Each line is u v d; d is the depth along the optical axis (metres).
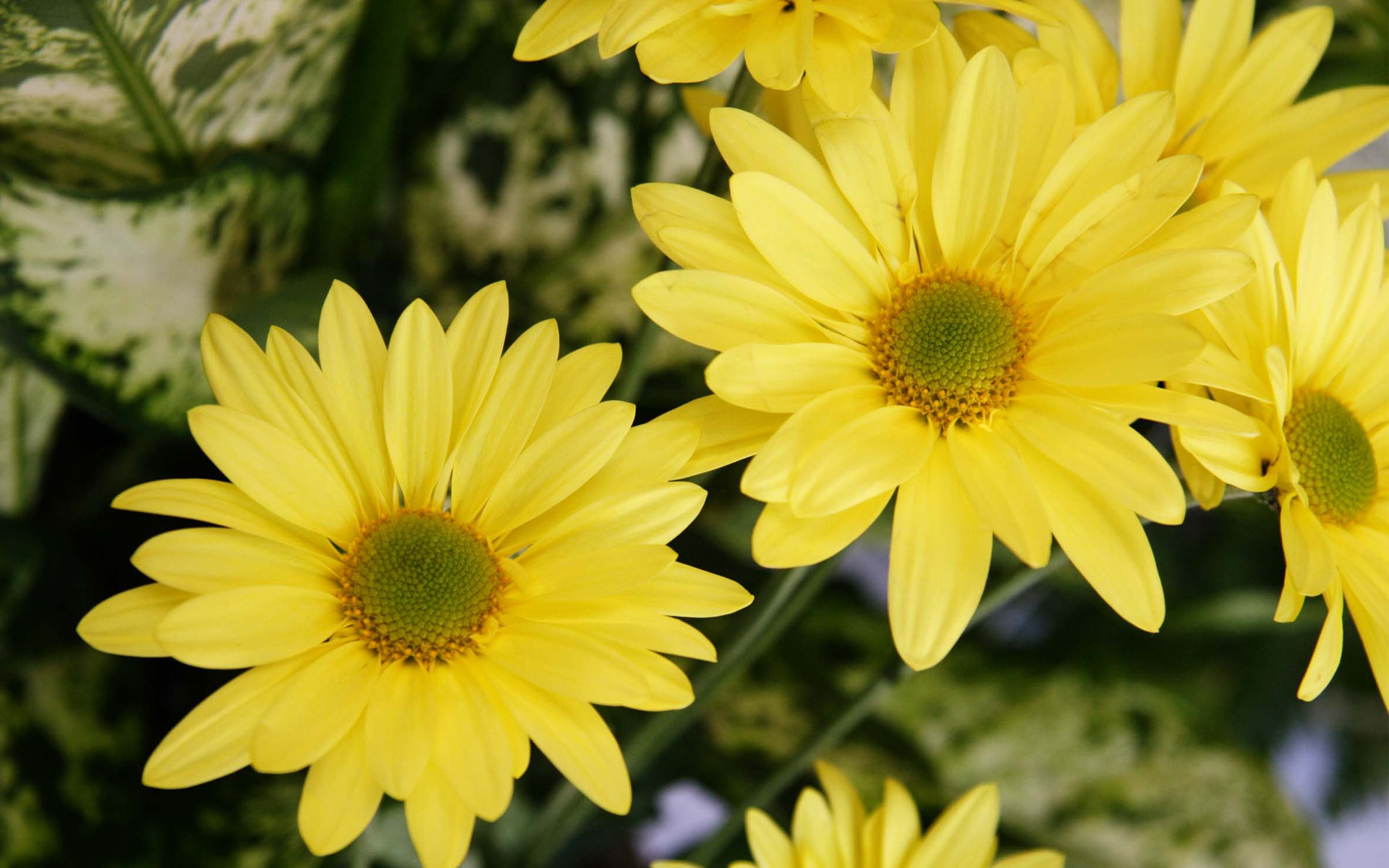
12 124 0.43
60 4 0.41
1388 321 0.40
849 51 0.38
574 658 0.37
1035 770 0.49
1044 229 0.39
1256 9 0.49
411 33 0.46
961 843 0.41
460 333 0.39
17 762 0.45
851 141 0.38
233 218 0.44
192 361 0.45
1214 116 0.41
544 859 0.46
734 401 0.37
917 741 0.49
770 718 0.49
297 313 0.43
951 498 0.38
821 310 0.39
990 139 0.39
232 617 0.37
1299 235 0.39
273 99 0.45
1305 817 0.53
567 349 0.48
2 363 0.45
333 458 0.38
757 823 0.41
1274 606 0.51
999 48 0.41
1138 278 0.38
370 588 0.38
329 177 0.47
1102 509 0.38
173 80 0.43
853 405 0.38
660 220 0.38
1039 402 0.38
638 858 0.53
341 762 0.37
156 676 0.47
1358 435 0.40
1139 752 0.50
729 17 0.38
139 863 0.44
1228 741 0.50
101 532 0.48
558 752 0.37
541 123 0.48
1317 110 0.41
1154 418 0.37
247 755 0.37
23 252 0.42
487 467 0.38
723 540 0.50
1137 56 0.41
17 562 0.46
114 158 0.45
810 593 0.42
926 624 0.37
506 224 0.49
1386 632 0.39
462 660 0.38
